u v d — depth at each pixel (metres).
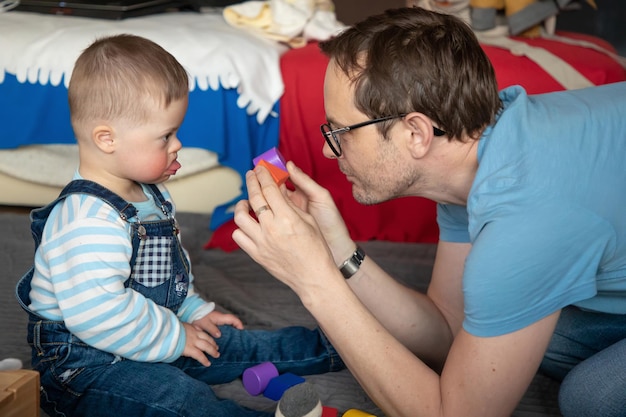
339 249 1.38
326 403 1.42
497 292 1.04
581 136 1.11
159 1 2.80
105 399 1.24
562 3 2.73
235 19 2.67
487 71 1.13
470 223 1.10
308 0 2.72
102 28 2.47
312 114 2.41
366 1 3.21
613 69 2.46
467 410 1.09
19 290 1.30
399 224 2.35
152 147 1.30
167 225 1.35
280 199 1.14
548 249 1.04
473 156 1.16
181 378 1.27
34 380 1.05
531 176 1.07
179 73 1.32
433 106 1.09
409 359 1.15
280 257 1.15
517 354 1.08
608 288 1.21
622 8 4.12
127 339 1.25
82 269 1.21
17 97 2.37
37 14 2.69
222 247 2.22
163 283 1.35
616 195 1.09
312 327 1.71
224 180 2.43
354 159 1.19
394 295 1.42
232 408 1.25
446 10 2.79
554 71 2.40
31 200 2.50
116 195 1.29
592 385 1.20
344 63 1.14
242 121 2.37
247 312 1.77
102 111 1.26
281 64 2.46
